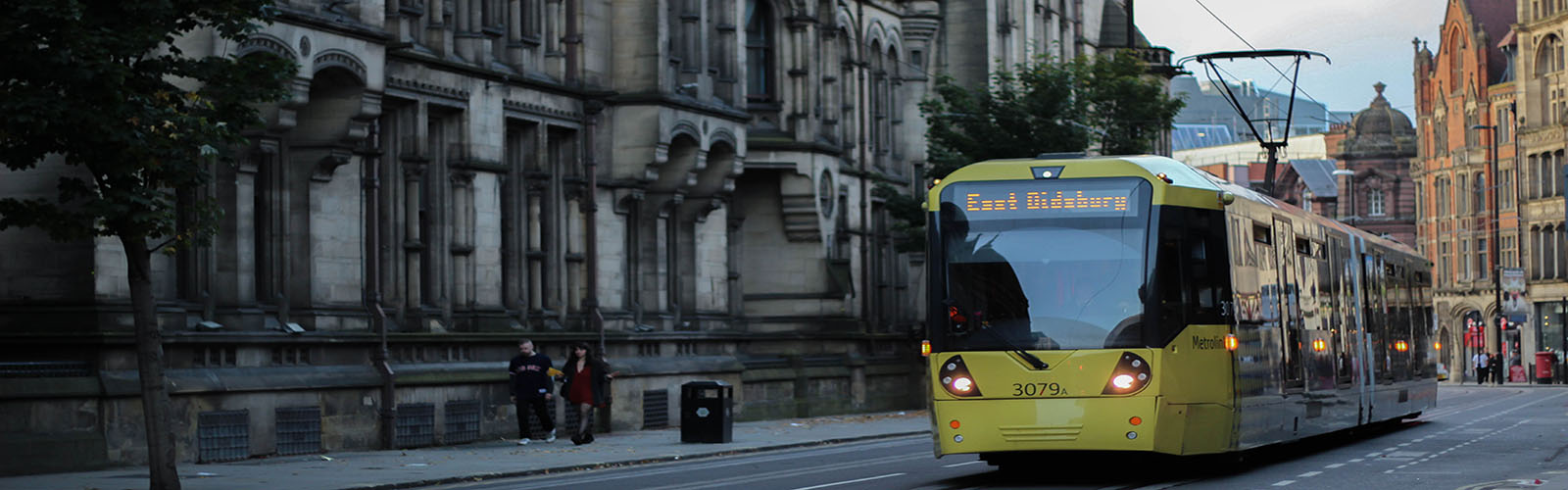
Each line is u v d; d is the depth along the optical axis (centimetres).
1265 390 3338
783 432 5344
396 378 4356
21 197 3662
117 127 2714
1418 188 15738
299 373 4081
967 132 6938
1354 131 18925
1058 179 3023
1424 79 15625
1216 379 3056
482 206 4872
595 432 5250
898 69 7644
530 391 4578
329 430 4156
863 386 6981
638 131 5462
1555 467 3422
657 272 5775
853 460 4025
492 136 4916
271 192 4144
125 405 3638
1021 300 2983
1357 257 4425
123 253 3709
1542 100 13362
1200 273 3045
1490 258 14250
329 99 4138
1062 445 2930
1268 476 3219
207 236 2928
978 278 3012
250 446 3916
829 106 6856
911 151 7700
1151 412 2906
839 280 6669
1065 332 2955
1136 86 6850
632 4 5475
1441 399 8394
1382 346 4634
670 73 5572
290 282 4188
